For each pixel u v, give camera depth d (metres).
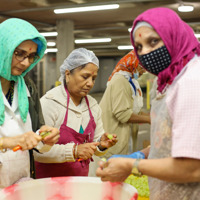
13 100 1.39
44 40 1.33
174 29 0.99
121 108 2.51
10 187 1.17
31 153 1.47
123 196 1.19
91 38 13.98
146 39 1.01
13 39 1.23
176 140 0.88
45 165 1.73
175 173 0.89
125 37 13.39
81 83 1.67
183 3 7.96
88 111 1.83
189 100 0.87
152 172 0.93
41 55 1.43
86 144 1.61
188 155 0.84
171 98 0.94
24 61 1.28
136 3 8.00
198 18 9.98
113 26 11.53
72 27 10.51
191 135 0.85
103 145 1.74
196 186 0.99
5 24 1.27
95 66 1.69
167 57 1.01
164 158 0.93
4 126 1.32
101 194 1.26
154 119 1.08
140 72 2.76
